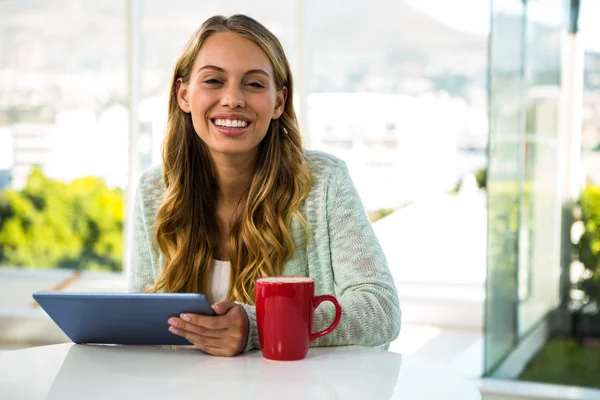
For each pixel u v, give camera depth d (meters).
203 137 1.45
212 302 1.52
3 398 1.01
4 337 4.09
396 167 4.48
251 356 1.22
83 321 1.24
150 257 1.59
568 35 3.35
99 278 4.64
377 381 1.07
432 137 4.44
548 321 3.40
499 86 3.19
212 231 1.54
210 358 1.21
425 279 4.46
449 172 4.43
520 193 3.30
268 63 1.45
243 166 1.51
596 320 3.34
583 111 3.38
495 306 3.26
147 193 1.60
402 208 4.48
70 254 4.74
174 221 1.52
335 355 1.22
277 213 1.51
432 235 4.45
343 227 1.47
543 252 3.37
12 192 4.75
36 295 1.19
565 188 3.40
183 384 1.06
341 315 1.28
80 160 4.66
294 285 1.17
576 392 3.17
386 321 1.33
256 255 1.48
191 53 1.47
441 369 1.13
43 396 1.02
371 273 1.40
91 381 1.08
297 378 1.08
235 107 1.40
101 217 4.70
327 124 4.49
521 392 3.14
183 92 1.52
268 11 4.41
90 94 4.59
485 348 3.26
